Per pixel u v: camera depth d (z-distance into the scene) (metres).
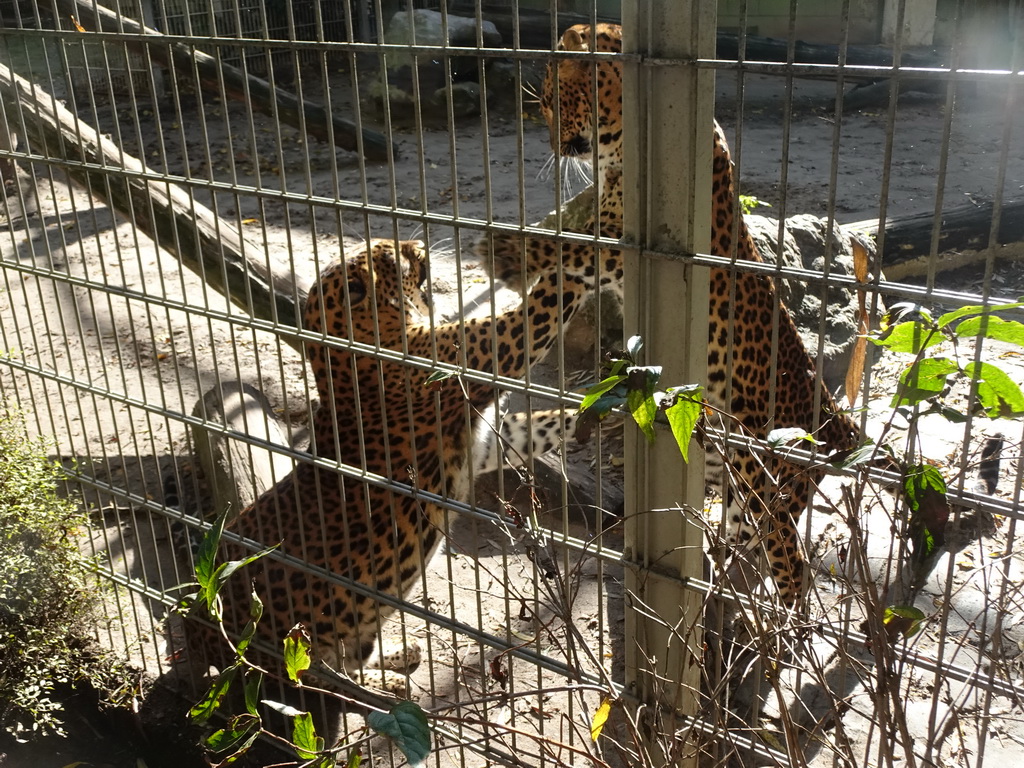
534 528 2.16
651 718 2.33
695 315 2.04
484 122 2.07
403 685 3.46
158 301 2.92
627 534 2.25
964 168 10.57
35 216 8.83
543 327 4.11
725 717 2.11
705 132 1.92
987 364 1.55
